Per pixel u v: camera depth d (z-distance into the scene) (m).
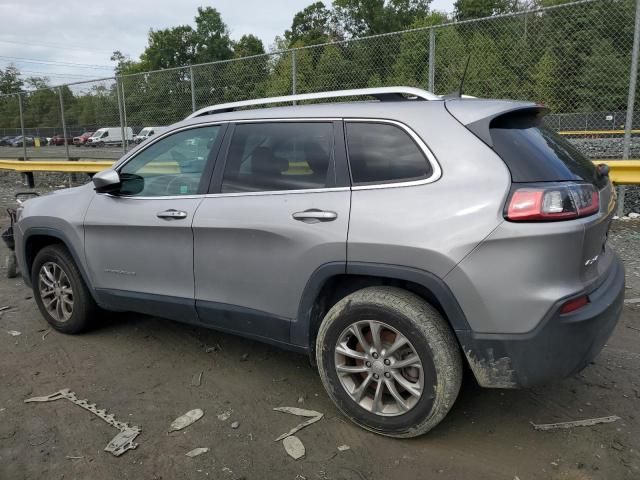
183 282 3.59
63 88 14.13
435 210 2.63
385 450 2.84
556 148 2.88
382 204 2.78
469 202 2.57
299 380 3.63
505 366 2.57
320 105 3.23
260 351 4.09
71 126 14.28
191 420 3.14
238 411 3.24
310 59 9.48
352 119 3.04
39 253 4.45
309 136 3.16
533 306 2.46
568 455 2.76
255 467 2.72
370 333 2.91
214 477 2.65
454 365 2.67
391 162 2.86
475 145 2.67
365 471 2.68
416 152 2.79
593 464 2.69
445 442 2.90
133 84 12.42
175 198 3.62
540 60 7.85
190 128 3.70
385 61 8.74
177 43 64.44
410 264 2.66
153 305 3.79
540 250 2.45
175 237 3.56
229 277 3.35
